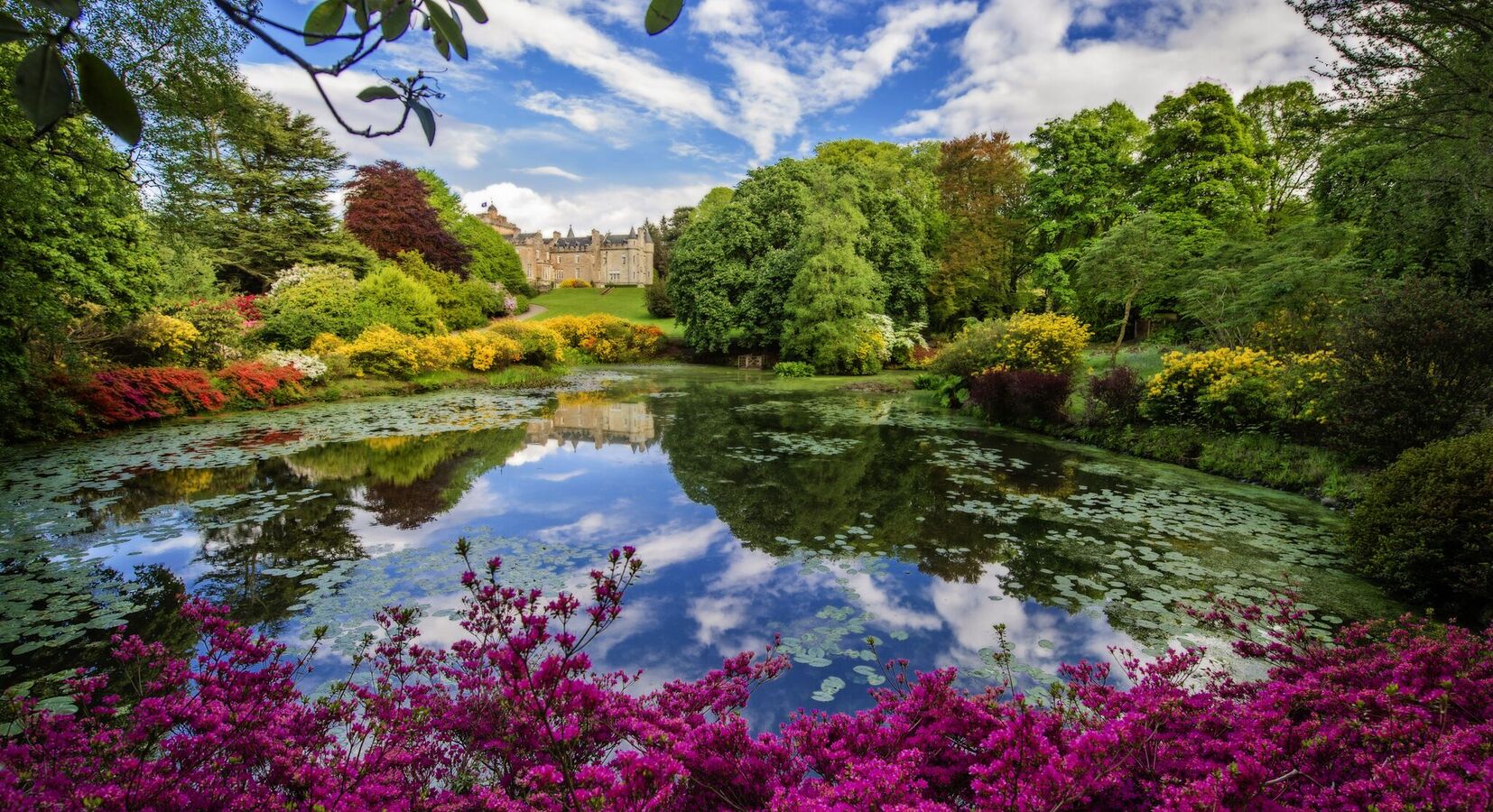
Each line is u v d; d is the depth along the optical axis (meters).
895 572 4.93
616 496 7.08
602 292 56.25
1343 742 1.80
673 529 5.96
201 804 1.69
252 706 2.04
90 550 5.11
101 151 6.89
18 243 8.52
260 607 4.14
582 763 2.13
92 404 9.81
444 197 46.38
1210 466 8.27
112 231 11.02
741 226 27.31
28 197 6.73
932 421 12.68
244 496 6.75
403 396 16.14
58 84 0.69
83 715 2.83
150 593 4.32
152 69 6.52
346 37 0.82
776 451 9.59
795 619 4.14
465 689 2.65
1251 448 8.23
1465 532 4.12
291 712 2.18
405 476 7.79
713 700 2.55
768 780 1.90
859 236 24.31
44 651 3.51
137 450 8.76
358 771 1.93
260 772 1.93
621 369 27.05
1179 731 2.07
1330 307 10.15
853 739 2.18
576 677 2.83
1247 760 1.65
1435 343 6.12
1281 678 2.65
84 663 3.38
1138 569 4.96
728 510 6.58
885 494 7.20
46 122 0.70
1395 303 6.67
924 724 2.28
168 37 6.36
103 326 11.40
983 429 11.69
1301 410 7.84
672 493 7.24
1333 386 6.90
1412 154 8.44
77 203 9.75
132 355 12.12
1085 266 14.78
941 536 5.76
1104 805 1.78
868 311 24.06
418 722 2.18
